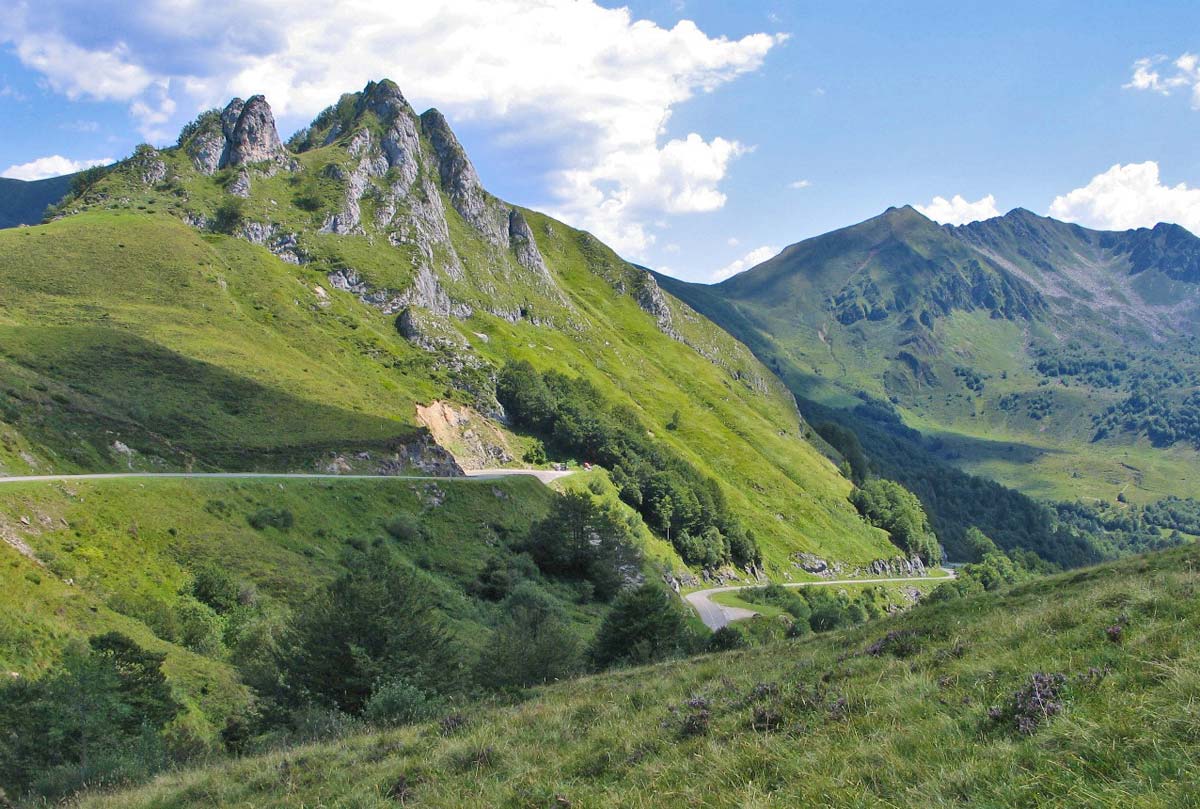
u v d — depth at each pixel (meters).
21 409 75.75
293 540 70.81
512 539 99.75
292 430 106.56
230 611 54.72
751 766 11.03
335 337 169.00
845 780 9.63
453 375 181.12
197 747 30.73
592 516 103.81
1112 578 26.89
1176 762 7.89
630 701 18.55
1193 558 28.00
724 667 21.81
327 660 33.81
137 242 158.00
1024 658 13.28
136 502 60.81
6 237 147.50
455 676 35.91
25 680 30.70
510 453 164.75
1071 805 7.73
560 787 12.29
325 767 17.48
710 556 163.88
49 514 52.34
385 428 118.69
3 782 25.88
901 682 13.68
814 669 17.53
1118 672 10.95
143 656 35.66
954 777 8.91
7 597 38.84
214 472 88.25
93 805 19.36
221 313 143.38
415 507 94.69
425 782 14.31
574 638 53.09
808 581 187.00
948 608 26.80
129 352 111.69
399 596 37.56
